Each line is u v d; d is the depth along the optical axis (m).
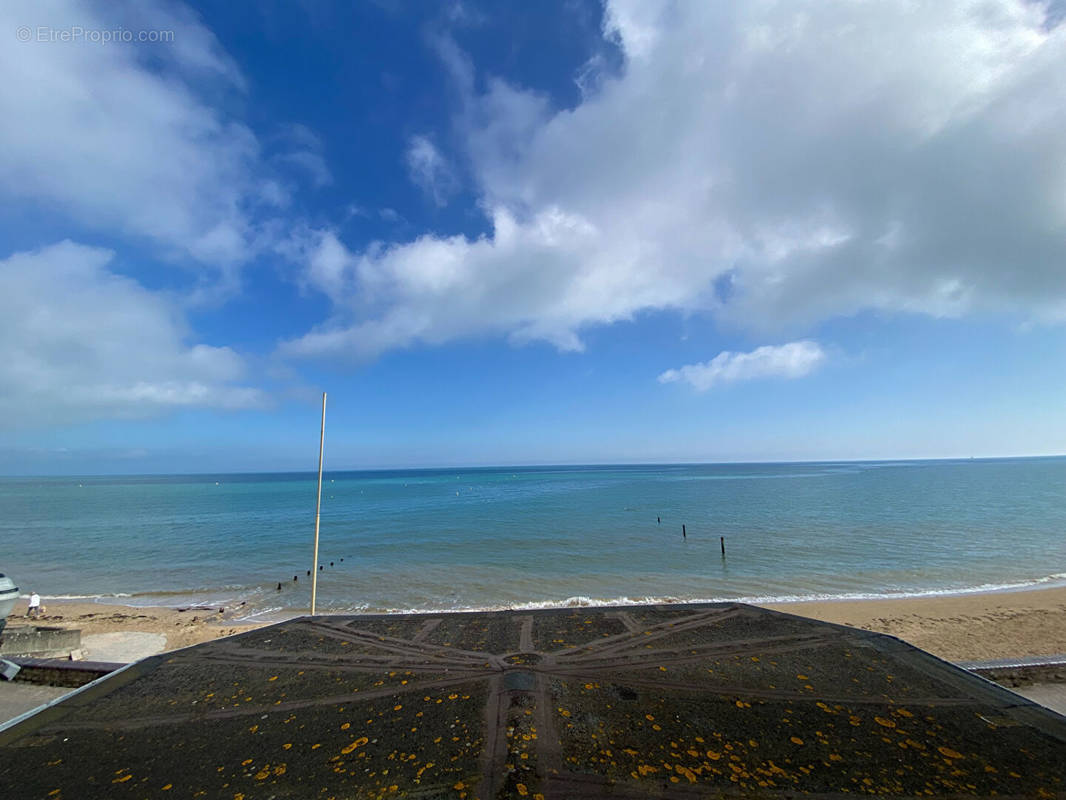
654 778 2.15
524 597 17.59
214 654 3.87
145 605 17.30
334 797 2.08
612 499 63.00
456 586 19.42
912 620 12.90
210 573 22.94
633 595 17.48
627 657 3.62
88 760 2.43
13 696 5.64
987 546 25.56
